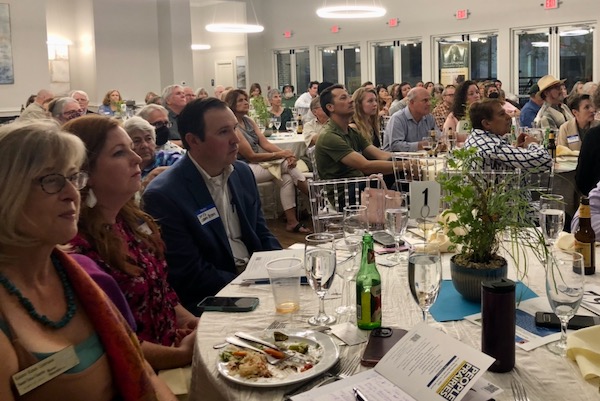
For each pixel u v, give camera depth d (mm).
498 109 3473
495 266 1612
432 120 5680
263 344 1397
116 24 12531
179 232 2338
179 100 6418
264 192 6141
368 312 1486
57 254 1304
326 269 1546
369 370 1231
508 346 1229
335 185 3574
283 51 14203
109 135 1764
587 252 1818
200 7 15562
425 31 11594
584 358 1235
